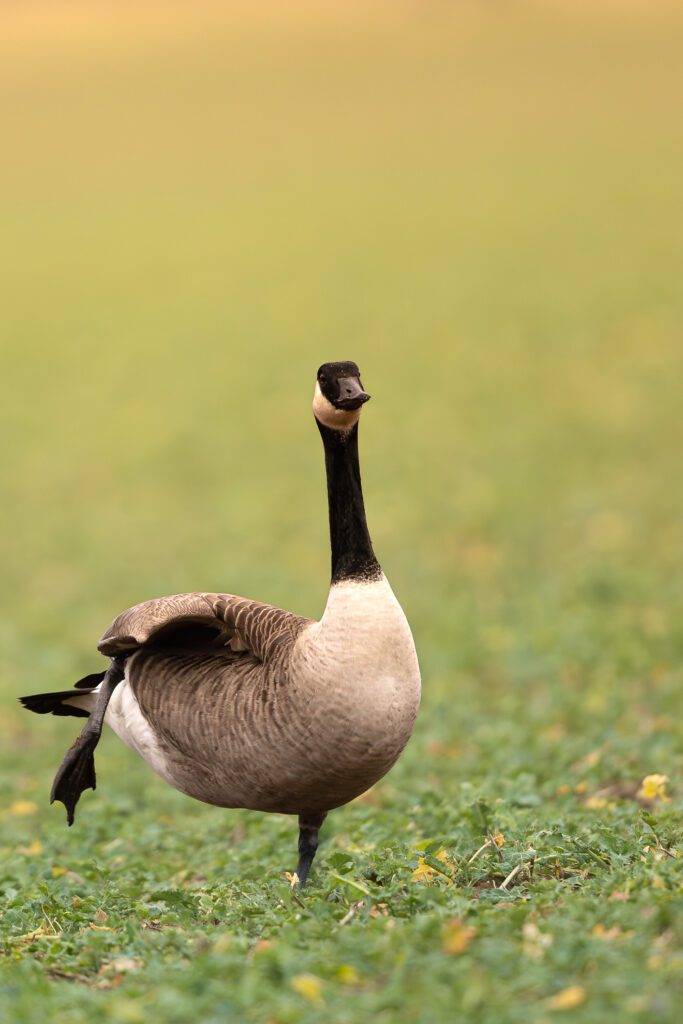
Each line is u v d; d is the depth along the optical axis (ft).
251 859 28.12
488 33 296.10
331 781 22.71
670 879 20.47
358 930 19.13
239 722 22.88
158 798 37.58
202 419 108.27
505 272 142.00
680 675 42.52
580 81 248.73
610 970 16.55
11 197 203.62
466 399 105.09
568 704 41.52
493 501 78.89
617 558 63.98
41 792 38.88
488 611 57.11
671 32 280.72
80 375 125.18
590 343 116.26
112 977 19.15
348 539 22.80
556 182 179.83
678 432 91.97
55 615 65.46
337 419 23.29
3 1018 16.81
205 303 144.36
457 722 41.50
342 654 22.07
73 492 92.43
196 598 24.43
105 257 167.94
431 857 23.22
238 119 246.06
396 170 198.29
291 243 164.96
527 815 27.45
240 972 17.83
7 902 24.59
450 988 16.46
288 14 331.57
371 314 133.28
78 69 295.89
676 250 143.02
